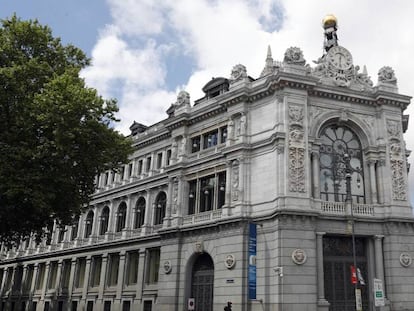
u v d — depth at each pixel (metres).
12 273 73.81
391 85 42.09
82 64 36.91
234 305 36.72
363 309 36.62
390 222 37.81
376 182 39.97
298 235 35.19
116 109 33.09
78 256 60.00
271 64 42.34
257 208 38.34
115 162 33.94
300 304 33.75
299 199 36.09
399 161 40.31
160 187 50.91
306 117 38.66
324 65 41.22
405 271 37.09
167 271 43.91
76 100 29.75
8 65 31.80
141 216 53.34
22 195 29.67
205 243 41.41
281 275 34.00
